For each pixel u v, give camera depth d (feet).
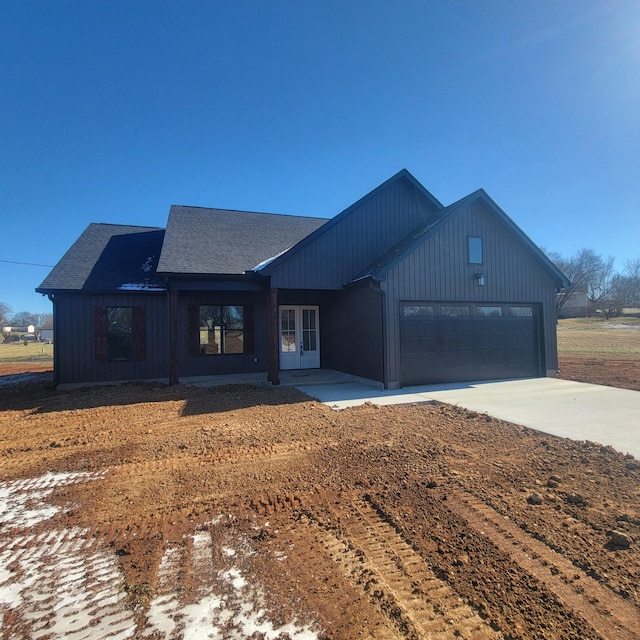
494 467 14.33
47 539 9.87
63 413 24.90
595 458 15.03
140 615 7.09
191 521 10.71
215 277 33.83
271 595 7.57
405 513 10.93
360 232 36.73
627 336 102.01
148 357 38.04
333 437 18.49
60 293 35.83
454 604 7.24
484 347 35.91
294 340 43.65
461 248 34.83
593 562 8.43
